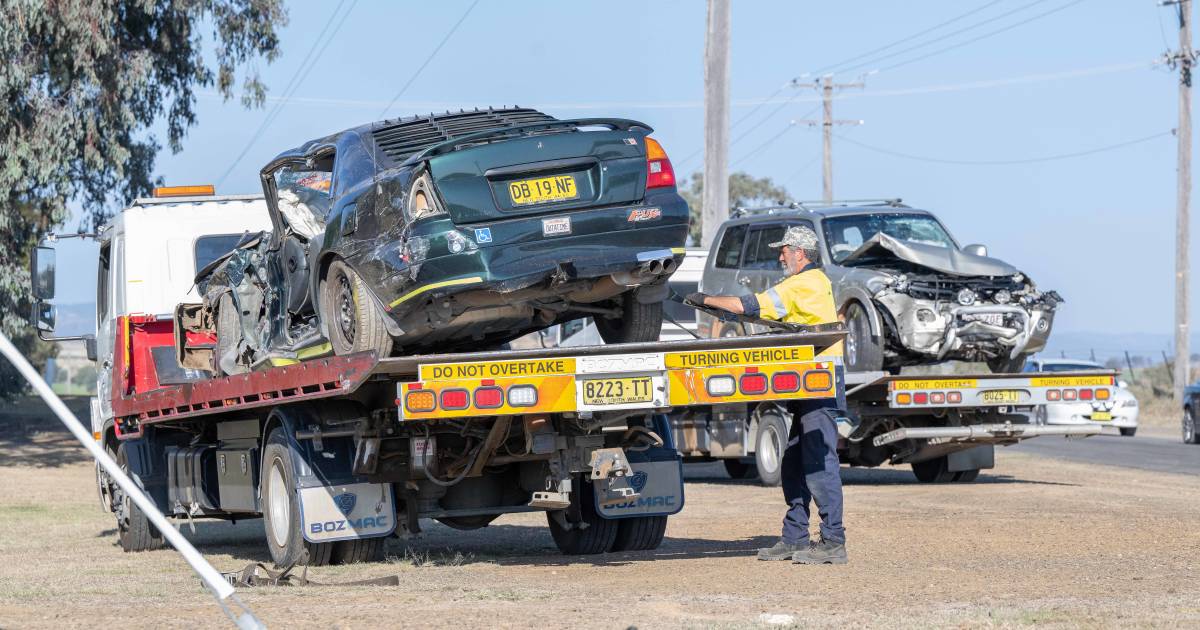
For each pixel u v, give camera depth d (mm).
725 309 14547
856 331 25844
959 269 25312
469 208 13766
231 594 8820
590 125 14469
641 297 15008
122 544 20391
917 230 27812
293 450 15383
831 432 14719
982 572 13992
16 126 45000
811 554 14844
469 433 15023
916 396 25125
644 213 14344
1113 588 12695
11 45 42781
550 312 14648
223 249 22188
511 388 13367
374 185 14367
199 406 17859
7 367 73125
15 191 46750
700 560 15641
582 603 11969
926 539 17422
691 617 10945
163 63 49750
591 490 16719
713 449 29328
